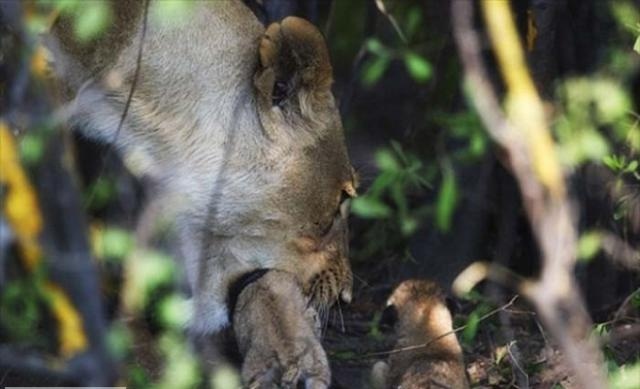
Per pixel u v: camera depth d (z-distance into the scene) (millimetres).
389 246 14047
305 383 10195
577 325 10891
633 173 12156
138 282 7996
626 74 11672
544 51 12297
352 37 15180
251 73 10102
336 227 10641
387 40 14508
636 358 11102
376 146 14297
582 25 12617
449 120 10289
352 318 13156
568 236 7309
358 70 14258
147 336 10367
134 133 10008
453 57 13836
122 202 10984
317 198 10367
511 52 6668
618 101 9953
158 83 9922
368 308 13328
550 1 12227
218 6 10094
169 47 9906
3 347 8898
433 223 13547
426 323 11805
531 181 7141
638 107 12312
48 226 7312
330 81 10258
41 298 8250
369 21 14500
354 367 11898
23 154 7641
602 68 11594
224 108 10055
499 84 12070
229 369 10328
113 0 9695
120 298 10328
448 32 13852
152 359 10172
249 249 10352
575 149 9203
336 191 10469
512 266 13695
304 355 10211
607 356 10633
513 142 7180
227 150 10094
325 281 10633
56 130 7039
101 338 6133
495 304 12570
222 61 10039
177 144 10031
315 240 10469
